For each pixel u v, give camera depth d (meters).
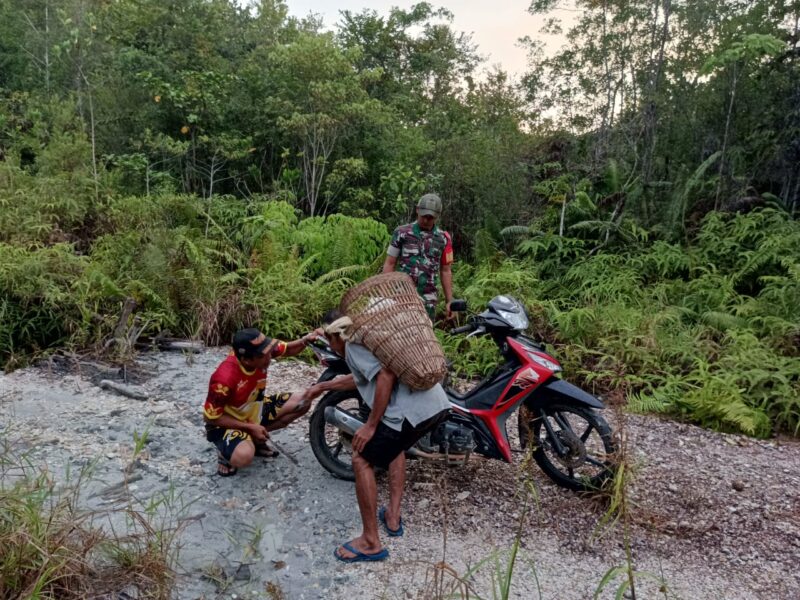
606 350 6.45
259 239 8.29
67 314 5.91
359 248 8.78
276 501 3.63
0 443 3.98
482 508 3.71
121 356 5.54
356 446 3.14
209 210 8.75
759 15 9.71
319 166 10.97
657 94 9.98
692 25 10.09
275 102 10.49
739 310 7.02
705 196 9.81
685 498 4.04
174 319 6.44
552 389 3.75
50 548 2.60
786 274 7.74
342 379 3.73
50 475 3.63
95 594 2.62
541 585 3.05
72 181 8.85
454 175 10.92
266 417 3.99
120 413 4.64
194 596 2.80
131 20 12.18
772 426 5.38
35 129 10.56
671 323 6.93
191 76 10.59
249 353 3.57
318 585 2.95
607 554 3.35
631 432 5.06
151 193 9.80
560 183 9.87
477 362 6.28
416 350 3.00
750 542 3.59
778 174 9.77
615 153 10.64
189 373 5.53
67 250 6.91
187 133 10.78
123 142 10.88
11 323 5.66
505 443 3.81
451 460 3.80
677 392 5.68
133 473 3.77
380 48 15.80
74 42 10.95
